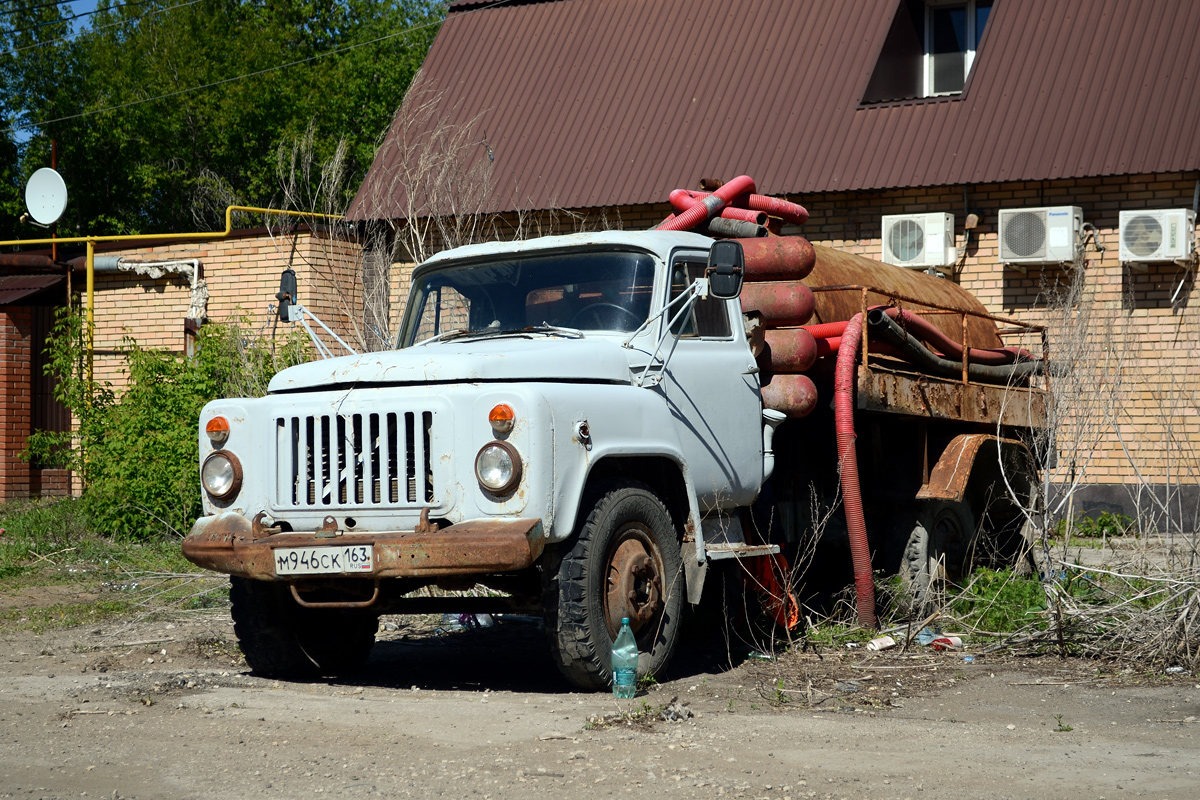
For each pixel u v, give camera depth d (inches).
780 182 609.3
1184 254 538.3
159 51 1320.1
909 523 340.2
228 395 514.6
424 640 327.0
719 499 279.4
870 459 344.8
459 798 170.6
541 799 170.1
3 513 602.5
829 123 625.9
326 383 249.8
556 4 745.0
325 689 257.1
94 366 695.1
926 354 340.2
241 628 267.7
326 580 256.1
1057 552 393.4
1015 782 178.4
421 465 234.8
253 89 1274.6
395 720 221.1
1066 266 570.9
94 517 520.7
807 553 319.0
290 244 641.6
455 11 764.6
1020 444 383.2
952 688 256.4
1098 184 569.6
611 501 244.2
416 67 1320.1
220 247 661.3
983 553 380.5
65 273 708.7
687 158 636.1
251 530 247.9
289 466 248.5
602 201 629.9
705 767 186.5
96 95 1327.5
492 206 633.6
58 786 178.7
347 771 185.3
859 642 307.7
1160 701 241.6
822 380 325.4
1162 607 283.1
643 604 251.4
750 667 281.6
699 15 707.4
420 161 597.0
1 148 1310.3
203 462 259.3
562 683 264.1
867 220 612.4
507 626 345.4
